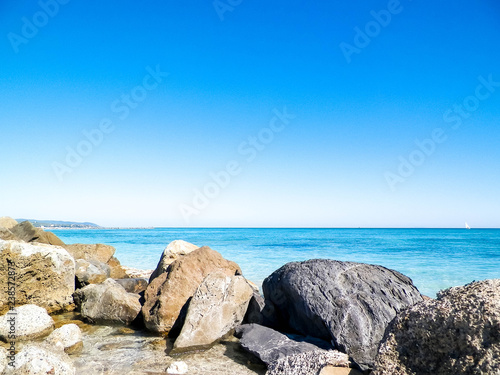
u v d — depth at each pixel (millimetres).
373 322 6629
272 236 74500
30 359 5234
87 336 7996
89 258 15734
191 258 9523
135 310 8781
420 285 17562
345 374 4953
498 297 3896
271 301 8859
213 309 7629
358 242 50812
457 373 3766
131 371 6004
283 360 5711
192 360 6590
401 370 4090
